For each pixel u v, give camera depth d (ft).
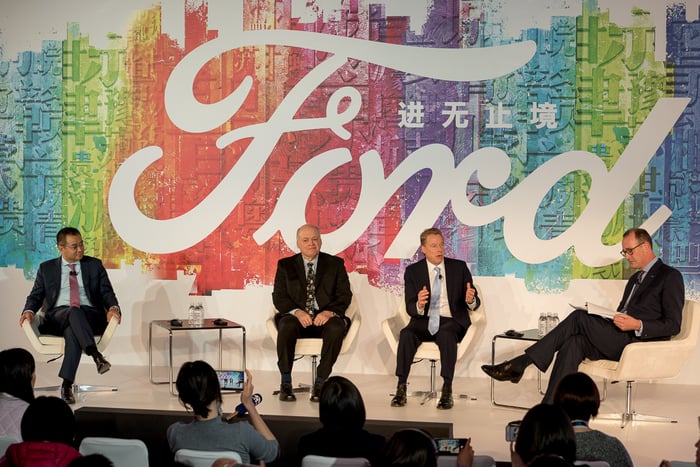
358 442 12.84
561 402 13.08
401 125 25.90
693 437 19.15
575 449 10.99
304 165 26.32
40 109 27.40
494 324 25.64
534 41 25.30
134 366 26.94
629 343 20.56
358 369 26.21
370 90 25.99
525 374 25.66
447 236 25.81
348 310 24.14
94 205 27.25
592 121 25.17
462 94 25.63
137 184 27.04
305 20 26.20
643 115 24.99
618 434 19.44
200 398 12.99
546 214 25.40
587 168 25.23
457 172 25.72
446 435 17.20
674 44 24.80
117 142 27.09
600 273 25.22
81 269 23.85
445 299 23.21
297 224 26.40
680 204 24.94
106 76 27.07
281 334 22.45
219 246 26.76
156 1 26.78
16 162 27.61
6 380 14.52
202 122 26.71
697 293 24.93
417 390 23.76
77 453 11.50
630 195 25.11
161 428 18.40
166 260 26.96
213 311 26.81
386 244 26.02
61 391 21.80
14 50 27.48
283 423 17.97
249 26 26.45
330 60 26.12
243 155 26.58
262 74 26.43
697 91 24.77
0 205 27.66
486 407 21.84
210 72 26.66
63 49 27.25
